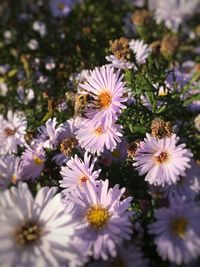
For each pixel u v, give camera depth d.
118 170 0.18
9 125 0.20
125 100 0.16
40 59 0.28
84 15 0.33
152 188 0.17
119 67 0.18
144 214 0.16
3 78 0.29
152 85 0.18
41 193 0.15
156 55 0.22
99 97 0.17
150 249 0.15
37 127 0.20
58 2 0.33
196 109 0.21
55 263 0.13
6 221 0.14
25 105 0.24
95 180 0.17
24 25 0.35
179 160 0.16
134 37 0.28
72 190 0.17
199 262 0.15
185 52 0.31
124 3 0.35
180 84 0.22
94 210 0.15
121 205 0.15
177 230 0.14
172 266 0.15
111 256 0.14
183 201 0.15
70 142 0.18
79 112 0.17
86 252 0.14
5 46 0.33
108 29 0.30
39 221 0.14
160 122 0.16
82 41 0.28
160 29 0.30
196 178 0.16
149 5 0.33
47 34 0.32
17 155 0.20
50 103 0.20
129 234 0.15
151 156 0.16
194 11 0.33
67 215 0.14
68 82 0.24
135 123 0.18
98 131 0.17
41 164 0.18
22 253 0.13
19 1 0.38
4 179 0.17
